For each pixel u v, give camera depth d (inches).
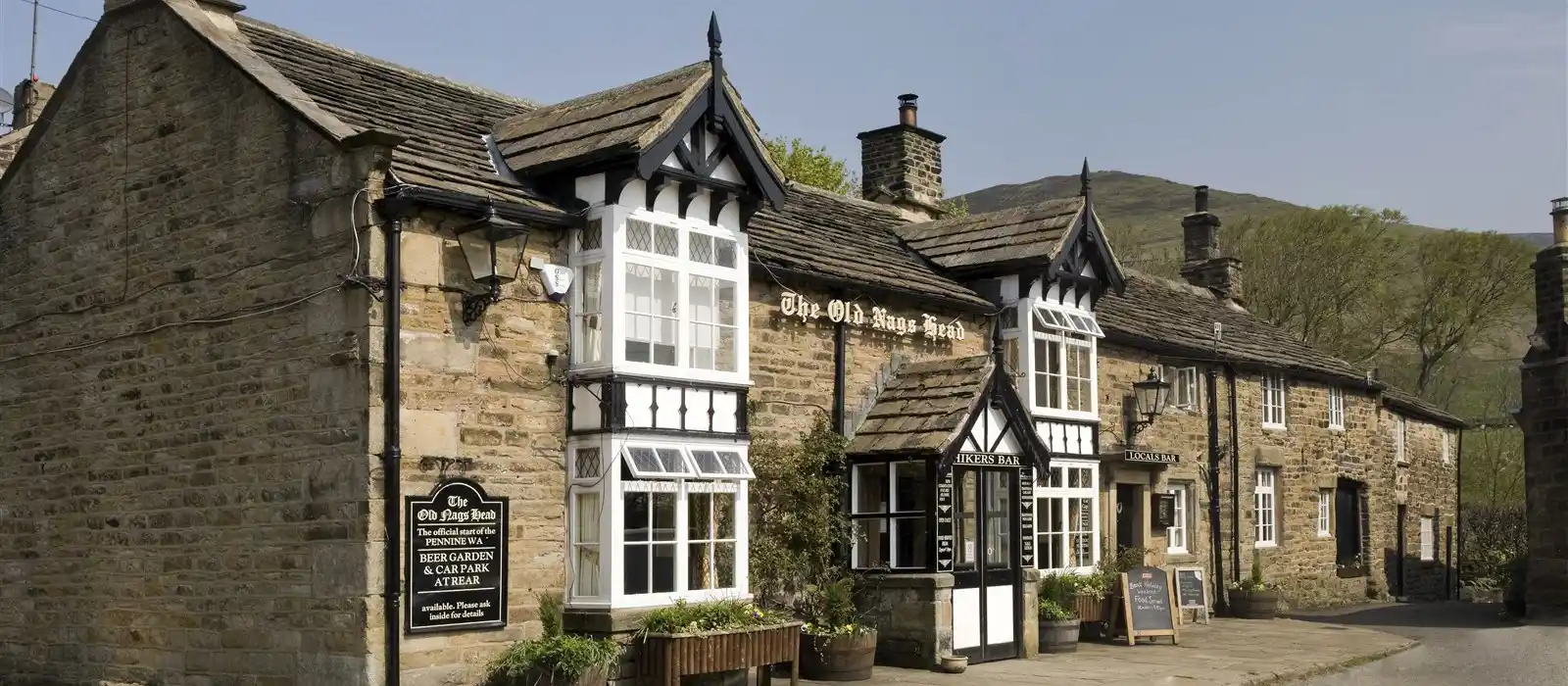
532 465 458.3
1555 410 847.7
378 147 423.8
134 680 482.6
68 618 510.6
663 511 480.4
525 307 461.7
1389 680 581.0
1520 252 1557.6
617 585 456.8
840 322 599.2
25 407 537.0
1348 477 1055.6
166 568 474.9
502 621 442.3
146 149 501.0
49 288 533.3
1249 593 866.8
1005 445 609.6
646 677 455.5
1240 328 1008.9
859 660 534.9
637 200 481.4
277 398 443.2
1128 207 5211.6
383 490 414.3
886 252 693.9
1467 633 777.6
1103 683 532.7
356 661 408.8
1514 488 1621.6
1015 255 684.7
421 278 429.7
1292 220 1612.9
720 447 504.7
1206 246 1141.1
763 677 495.8
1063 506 692.1
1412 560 1181.7
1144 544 791.1
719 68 501.7
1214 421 881.5
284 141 451.2
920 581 564.4
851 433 598.5
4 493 541.6
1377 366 1633.9
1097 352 759.1
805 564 560.1
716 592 494.3
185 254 481.7
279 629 434.3
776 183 524.4
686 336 493.7
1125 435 785.6
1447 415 1278.3
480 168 486.3
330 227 432.1
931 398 597.6
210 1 504.1
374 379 415.8
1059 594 658.8
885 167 840.3
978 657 590.2
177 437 476.4
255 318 454.0
